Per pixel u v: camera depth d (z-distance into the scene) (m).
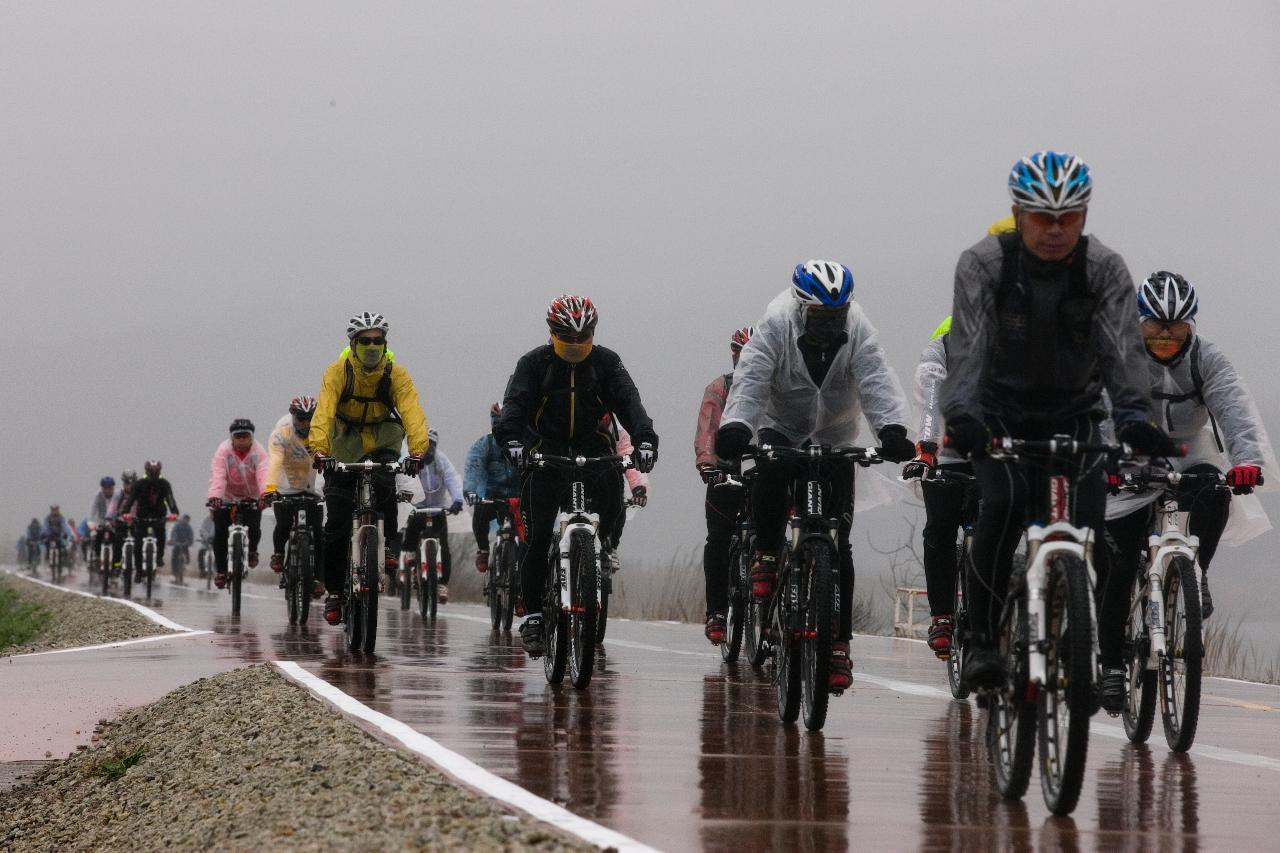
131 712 18.11
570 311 17.83
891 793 11.49
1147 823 10.61
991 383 11.48
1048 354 11.25
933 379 17.67
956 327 11.13
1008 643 11.45
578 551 17.81
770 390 15.56
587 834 9.40
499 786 10.89
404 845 9.32
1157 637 14.30
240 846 10.45
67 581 74.38
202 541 61.66
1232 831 10.38
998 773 11.56
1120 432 10.95
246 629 29.09
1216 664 26.81
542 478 18.28
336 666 20.42
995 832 10.14
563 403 18.19
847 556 14.92
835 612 14.83
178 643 25.34
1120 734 15.59
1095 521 11.05
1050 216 10.84
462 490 32.84
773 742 13.92
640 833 9.72
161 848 11.51
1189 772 12.99
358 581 22.48
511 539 29.47
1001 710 11.60
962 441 10.95
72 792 14.69
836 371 15.27
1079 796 11.12
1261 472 14.51
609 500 18.52
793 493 15.02
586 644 17.58
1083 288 11.12
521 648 24.77
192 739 15.08
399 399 22.48
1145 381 11.02
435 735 13.70
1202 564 15.11
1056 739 10.78
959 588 17.69
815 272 14.77
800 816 10.48
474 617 35.88
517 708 15.95
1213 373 15.27
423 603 34.44
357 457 22.88
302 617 30.05
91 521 66.75
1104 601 14.48
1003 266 11.14
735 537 22.17
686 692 17.98
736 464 21.09
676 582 40.00
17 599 57.88
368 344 21.97
